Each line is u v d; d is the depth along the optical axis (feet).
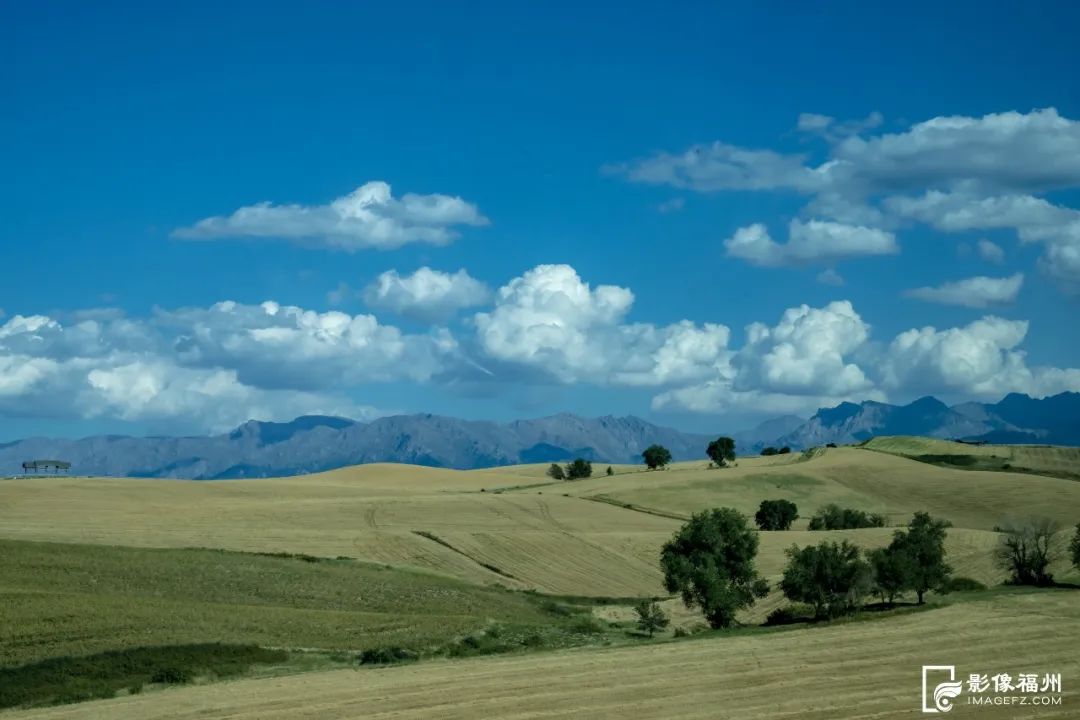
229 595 218.59
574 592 275.59
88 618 167.02
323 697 123.65
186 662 146.30
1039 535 249.14
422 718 112.57
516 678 132.57
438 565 297.74
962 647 148.05
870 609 220.64
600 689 124.98
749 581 229.45
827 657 142.51
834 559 212.43
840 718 109.60
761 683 126.62
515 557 315.37
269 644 162.81
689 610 241.35
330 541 326.03
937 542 231.50
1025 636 155.94
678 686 125.90
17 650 147.64
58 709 121.19
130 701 123.95
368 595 232.32
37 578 214.90
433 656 161.99
